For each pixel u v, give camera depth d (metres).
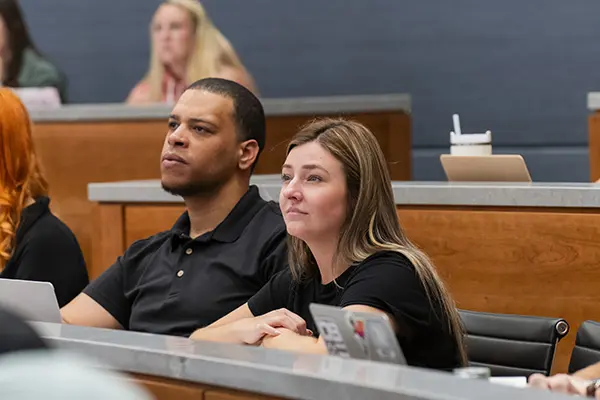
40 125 8.41
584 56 11.09
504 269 5.43
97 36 13.37
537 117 11.34
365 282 3.79
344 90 12.27
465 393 2.52
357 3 12.12
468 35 11.60
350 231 3.91
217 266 4.92
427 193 5.57
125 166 8.16
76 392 1.71
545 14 11.22
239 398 2.92
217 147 5.03
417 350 3.83
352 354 3.09
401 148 9.25
